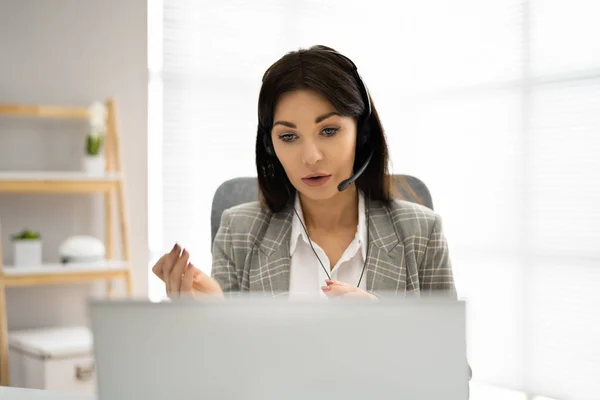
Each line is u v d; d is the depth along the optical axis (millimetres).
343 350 836
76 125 3506
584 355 3469
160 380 833
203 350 833
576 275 3500
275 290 1595
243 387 833
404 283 1574
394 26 4312
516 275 3740
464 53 3988
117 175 3338
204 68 3961
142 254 3709
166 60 3865
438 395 836
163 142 3885
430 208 1795
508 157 3783
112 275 3271
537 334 3645
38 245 3193
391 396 837
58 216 3494
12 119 3363
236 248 1649
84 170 3342
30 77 3389
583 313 3477
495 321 3824
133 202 3674
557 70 3564
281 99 1382
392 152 4336
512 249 3758
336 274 1602
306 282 1605
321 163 1396
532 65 3668
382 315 836
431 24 4148
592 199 3439
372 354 836
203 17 3941
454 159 4043
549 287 3602
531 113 3676
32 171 3412
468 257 3963
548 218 3607
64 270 3152
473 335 3902
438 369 836
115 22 3598
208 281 1268
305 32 4207
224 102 4023
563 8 3537
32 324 3412
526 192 3691
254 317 834
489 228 3869
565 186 3541
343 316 836
